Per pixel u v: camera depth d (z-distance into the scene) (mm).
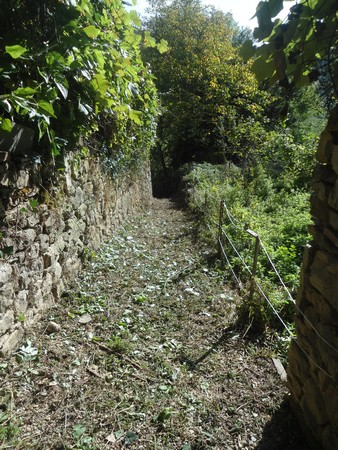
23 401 2406
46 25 2891
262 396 2613
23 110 2338
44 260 3443
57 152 2939
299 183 9891
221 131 12742
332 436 1868
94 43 2881
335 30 1437
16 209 2809
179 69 16016
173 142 18391
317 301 1987
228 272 4938
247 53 1619
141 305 3930
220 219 5738
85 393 2541
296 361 2299
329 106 1738
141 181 10109
